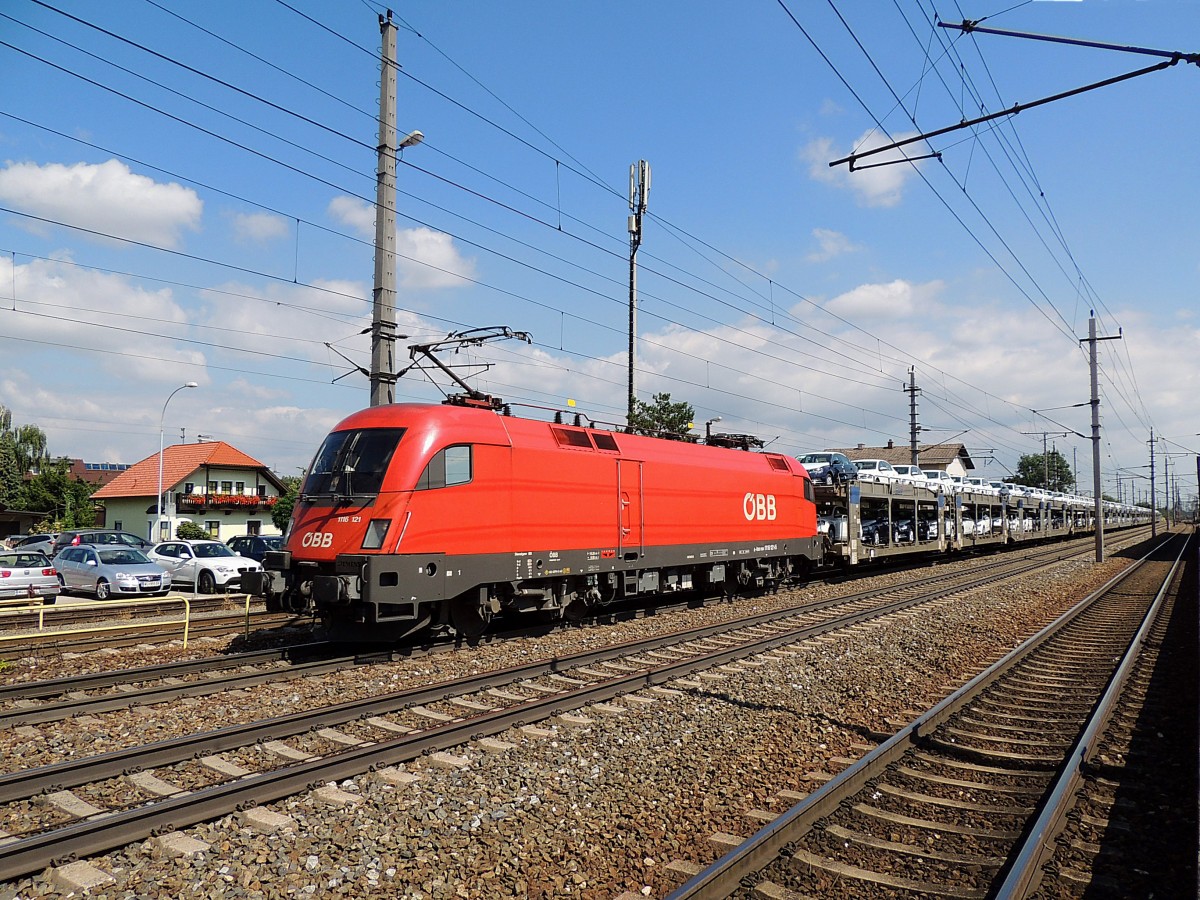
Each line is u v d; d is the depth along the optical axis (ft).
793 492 71.72
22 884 15.74
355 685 33.17
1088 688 34.01
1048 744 25.94
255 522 177.17
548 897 15.74
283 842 17.62
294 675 34.50
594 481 48.73
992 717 29.48
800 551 72.13
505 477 42.63
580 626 49.60
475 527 40.63
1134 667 38.40
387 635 39.34
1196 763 22.75
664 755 24.12
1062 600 69.36
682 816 19.66
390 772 22.08
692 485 57.72
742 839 18.30
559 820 19.22
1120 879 16.70
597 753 24.16
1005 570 93.61
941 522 106.22
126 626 46.50
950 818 19.84
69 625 49.98
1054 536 174.50
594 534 48.42
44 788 20.54
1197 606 60.18
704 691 32.07
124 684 33.42
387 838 17.87
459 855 17.20
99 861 16.58
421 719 28.14
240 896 15.56
